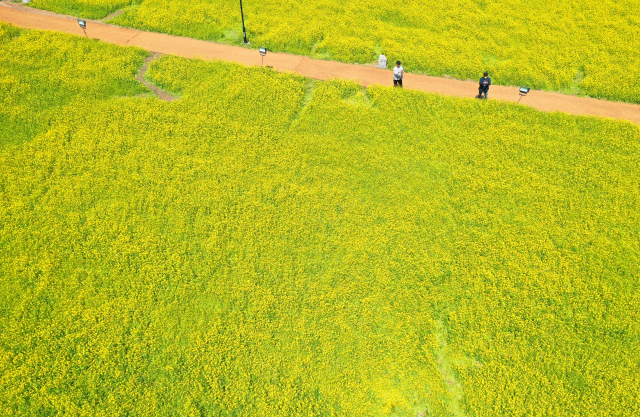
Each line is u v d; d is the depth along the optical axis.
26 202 18.84
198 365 14.78
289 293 16.52
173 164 20.55
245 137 21.73
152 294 16.33
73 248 17.53
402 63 26.72
